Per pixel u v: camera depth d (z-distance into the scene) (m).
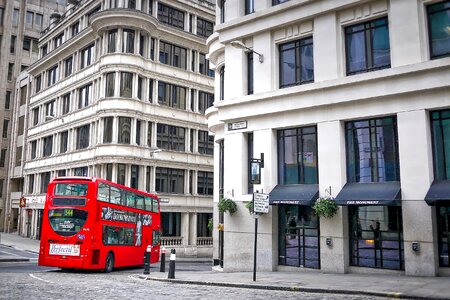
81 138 45.56
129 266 27.16
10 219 60.72
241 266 20.30
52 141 51.31
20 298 11.74
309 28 19.75
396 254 16.45
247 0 22.52
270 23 20.62
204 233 47.38
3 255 31.62
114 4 43.34
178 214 45.31
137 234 25.94
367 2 17.92
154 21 43.09
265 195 15.90
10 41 65.62
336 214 17.56
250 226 20.27
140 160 41.31
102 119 40.88
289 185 19.61
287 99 19.66
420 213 15.62
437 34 16.47
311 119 18.97
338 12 18.83
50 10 70.12
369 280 14.46
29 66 61.62
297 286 13.37
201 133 48.38
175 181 45.16
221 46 24.53
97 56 43.47
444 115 16.11
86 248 20.83
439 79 15.71
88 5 47.53
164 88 45.25
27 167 55.62
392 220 16.73
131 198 25.48
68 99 49.31
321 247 17.81
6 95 65.19
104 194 22.31
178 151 45.28
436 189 15.26
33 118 57.06
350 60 18.59
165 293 13.05
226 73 22.28
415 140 16.09
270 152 20.08
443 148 15.98
